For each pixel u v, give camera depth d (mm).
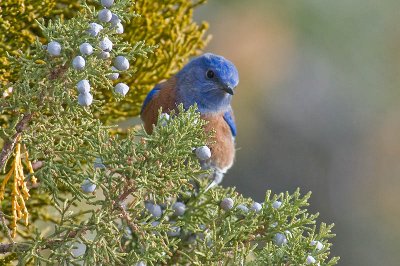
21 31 10391
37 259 8109
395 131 23344
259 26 21531
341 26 21938
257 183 22656
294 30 21719
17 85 8062
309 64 22266
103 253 8086
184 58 11945
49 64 7984
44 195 10750
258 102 22219
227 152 12359
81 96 7949
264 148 22703
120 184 8125
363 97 22938
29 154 8469
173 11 11734
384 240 22672
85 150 8344
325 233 8711
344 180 23234
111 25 8172
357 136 23344
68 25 7961
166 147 8125
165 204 9547
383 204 23062
